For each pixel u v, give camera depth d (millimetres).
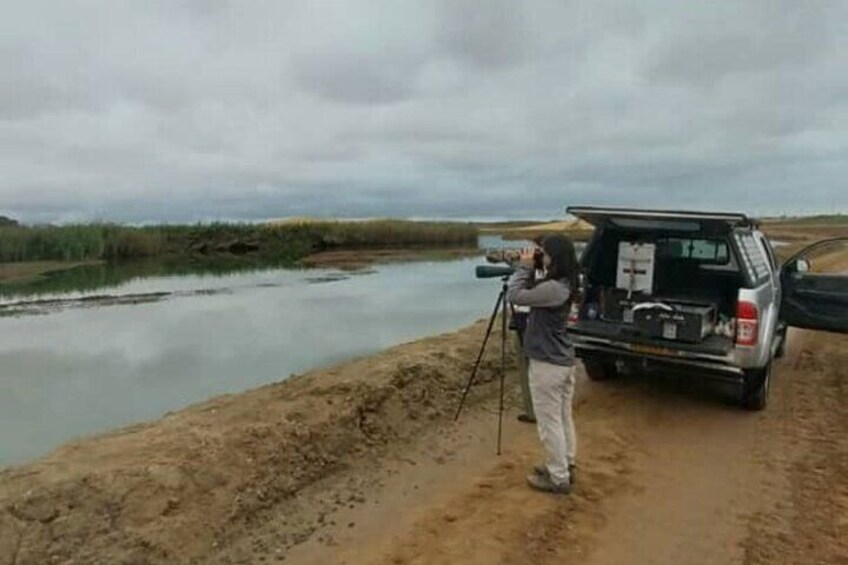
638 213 6344
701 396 7152
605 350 6664
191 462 4512
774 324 7031
